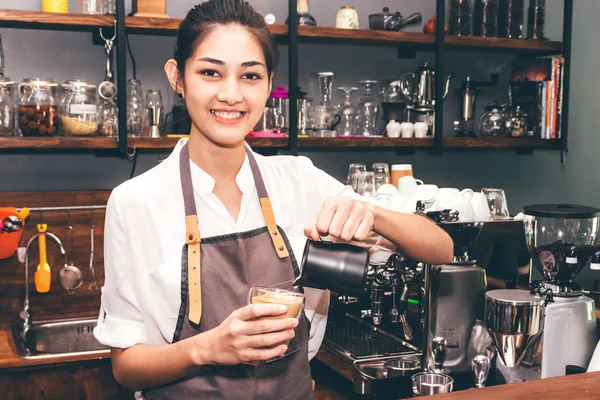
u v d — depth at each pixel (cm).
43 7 276
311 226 139
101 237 300
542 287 193
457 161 374
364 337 231
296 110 302
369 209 145
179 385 147
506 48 349
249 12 141
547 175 392
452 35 340
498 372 206
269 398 149
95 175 305
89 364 253
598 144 372
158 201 148
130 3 307
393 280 206
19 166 294
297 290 154
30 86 271
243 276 150
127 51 307
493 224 211
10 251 270
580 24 375
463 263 210
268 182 162
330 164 348
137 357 139
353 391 208
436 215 206
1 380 244
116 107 285
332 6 342
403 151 351
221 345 123
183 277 145
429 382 189
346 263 137
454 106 371
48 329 285
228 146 150
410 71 362
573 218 195
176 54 145
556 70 355
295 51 301
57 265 294
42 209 280
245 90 139
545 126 357
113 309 147
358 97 352
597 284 334
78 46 299
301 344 156
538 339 193
